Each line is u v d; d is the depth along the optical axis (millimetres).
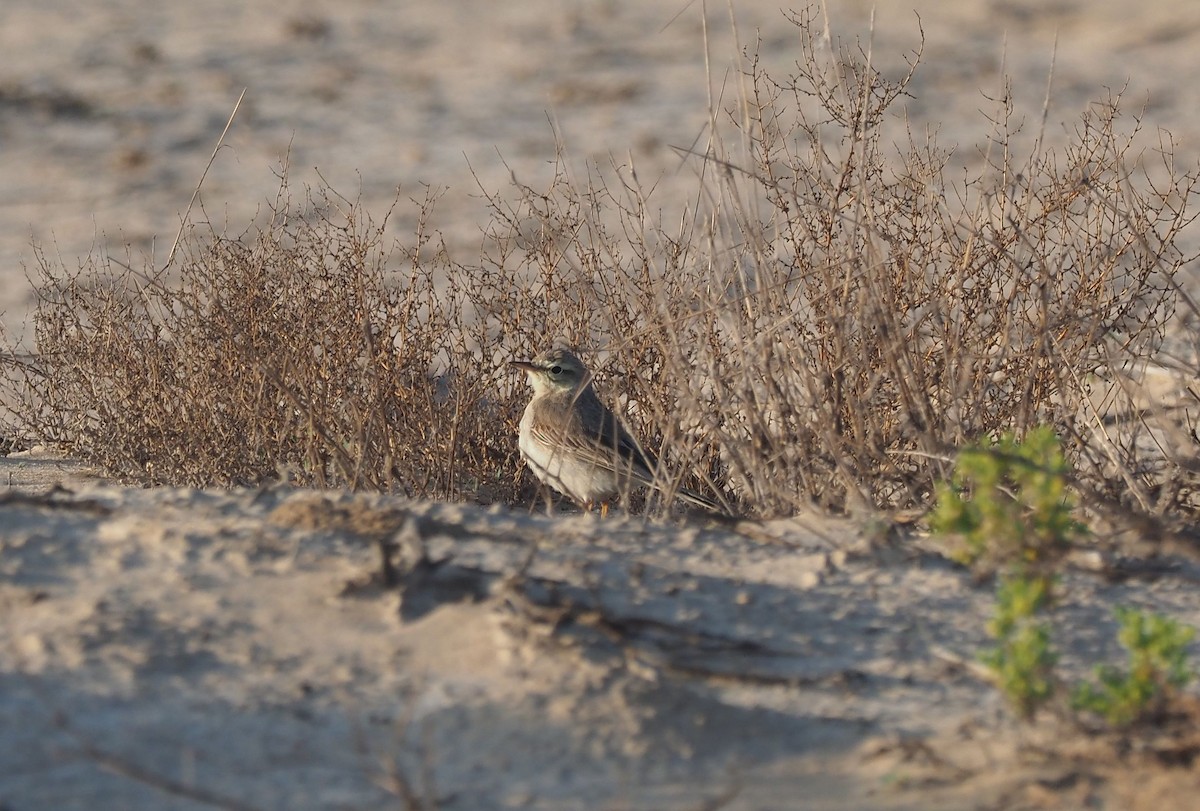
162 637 8828
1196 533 12375
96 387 16875
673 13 60812
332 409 15211
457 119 45094
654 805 7457
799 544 11805
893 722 8727
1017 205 14820
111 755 7480
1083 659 9922
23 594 9312
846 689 9164
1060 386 13445
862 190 13750
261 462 15461
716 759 8086
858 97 14602
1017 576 9844
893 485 13422
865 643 9969
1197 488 13023
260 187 36719
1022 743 8344
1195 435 14469
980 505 10070
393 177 38062
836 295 13789
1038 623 10422
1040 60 53281
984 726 8664
